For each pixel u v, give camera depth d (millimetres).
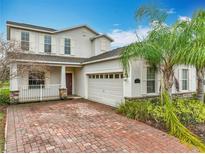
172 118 6219
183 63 7062
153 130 6145
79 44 17250
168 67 7746
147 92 9938
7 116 8164
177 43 6758
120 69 9906
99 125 6742
